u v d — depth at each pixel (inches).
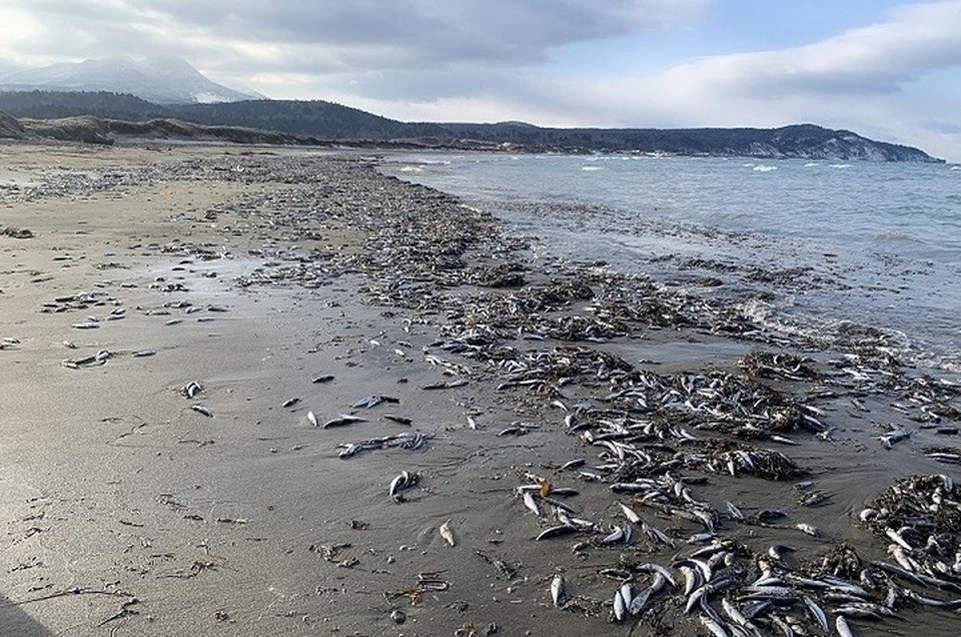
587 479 264.2
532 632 179.3
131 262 607.8
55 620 171.3
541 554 214.5
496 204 1411.2
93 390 322.0
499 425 311.3
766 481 273.4
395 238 825.5
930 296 618.5
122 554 199.9
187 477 248.7
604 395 354.6
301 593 188.5
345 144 5492.1
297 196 1272.1
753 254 845.8
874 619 191.9
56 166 1690.5
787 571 210.7
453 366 382.6
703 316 537.3
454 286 596.1
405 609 185.3
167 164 2042.3
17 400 306.5
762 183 2427.4
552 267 721.0
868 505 257.3
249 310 474.9
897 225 1153.4
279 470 258.8
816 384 394.3
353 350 401.1
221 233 797.2
